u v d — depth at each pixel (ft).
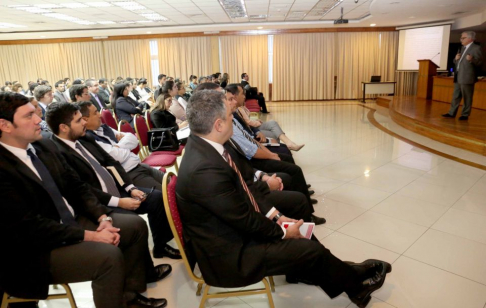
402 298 5.93
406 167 13.29
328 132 20.92
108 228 5.26
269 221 4.79
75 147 6.50
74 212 5.88
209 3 23.38
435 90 30.40
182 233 5.04
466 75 18.86
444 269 6.72
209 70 41.24
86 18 28.02
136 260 5.81
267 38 40.16
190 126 4.82
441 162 13.80
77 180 5.87
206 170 4.47
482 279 6.39
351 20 34.40
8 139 4.71
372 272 5.70
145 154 12.44
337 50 39.99
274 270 4.81
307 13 29.45
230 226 4.68
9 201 4.35
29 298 4.65
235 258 4.68
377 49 39.63
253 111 23.86
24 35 36.76
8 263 4.50
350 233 8.20
